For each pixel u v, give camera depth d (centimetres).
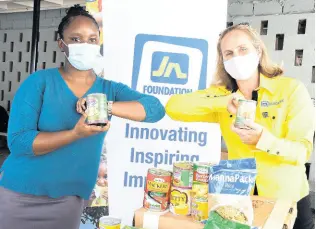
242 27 200
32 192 169
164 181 143
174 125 208
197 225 133
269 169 204
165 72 206
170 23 204
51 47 556
